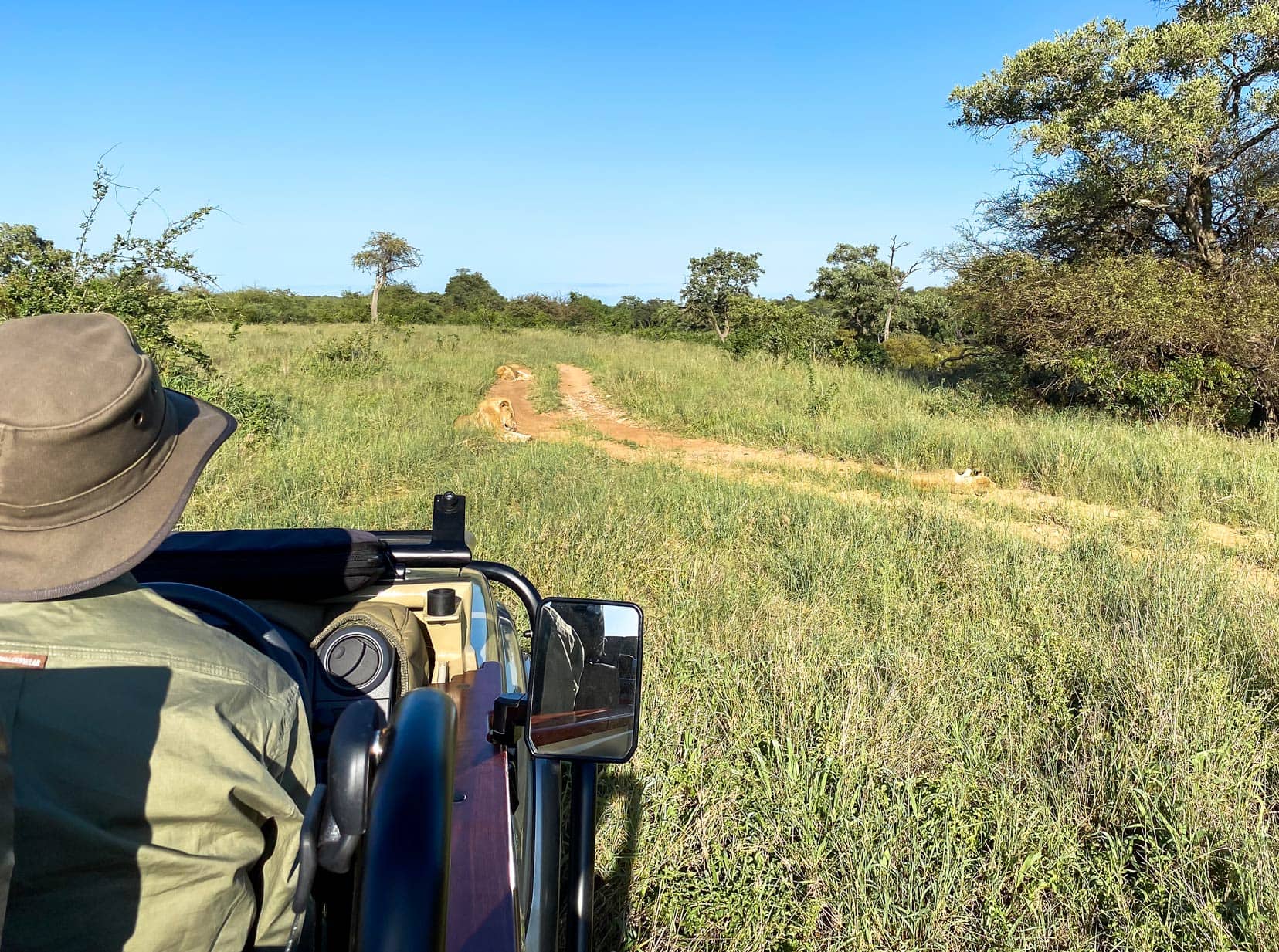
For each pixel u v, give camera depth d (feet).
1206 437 40.40
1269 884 9.44
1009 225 64.90
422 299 226.99
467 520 23.21
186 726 3.76
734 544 22.99
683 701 13.33
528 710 6.18
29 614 3.82
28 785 3.48
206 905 3.77
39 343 3.91
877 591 19.11
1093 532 24.63
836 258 175.73
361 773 3.91
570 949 6.50
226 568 7.23
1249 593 18.93
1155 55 56.54
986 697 14.10
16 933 3.43
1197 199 57.62
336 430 37.55
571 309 233.14
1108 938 9.33
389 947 3.43
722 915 9.39
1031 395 54.85
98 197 35.45
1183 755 11.81
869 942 9.02
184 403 4.74
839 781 11.32
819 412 49.60
